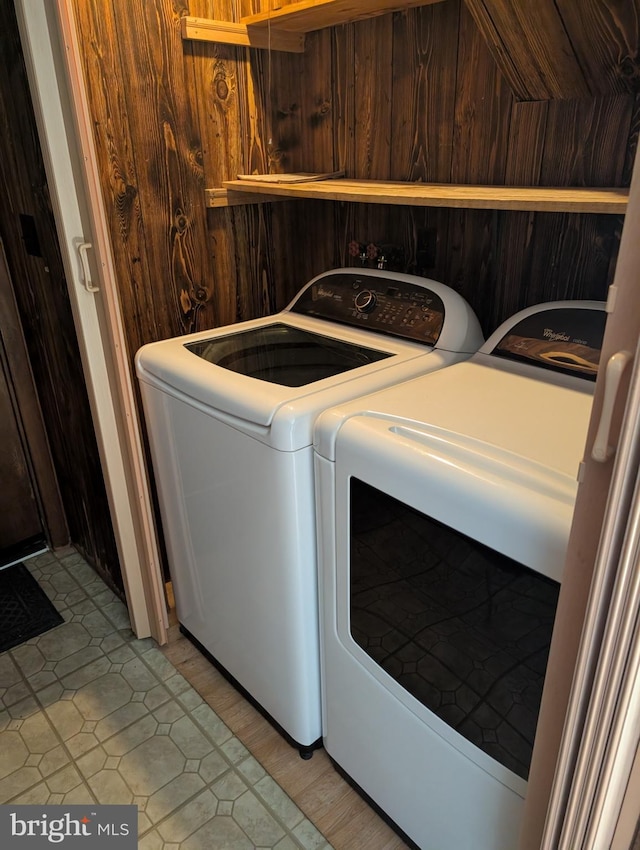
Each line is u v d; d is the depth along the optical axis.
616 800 0.79
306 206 2.09
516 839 1.06
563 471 0.92
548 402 1.20
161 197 1.78
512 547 0.89
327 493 1.21
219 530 1.53
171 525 1.75
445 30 1.53
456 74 1.55
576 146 1.38
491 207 1.23
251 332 1.74
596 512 0.69
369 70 1.74
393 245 1.84
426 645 1.11
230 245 1.99
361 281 1.75
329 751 1.54
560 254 1.48
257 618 1.51
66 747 1.62
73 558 2.37
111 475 1.72
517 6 1.20
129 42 1.60
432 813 1.24
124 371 1.60
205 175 1.86
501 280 1.62
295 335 1.70
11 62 1.49
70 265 1.50
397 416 1.14
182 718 1.70
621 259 0.59
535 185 1.48
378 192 1.45
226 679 1.83
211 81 1.78
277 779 1.53
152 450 1.70
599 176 1.37
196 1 1.69
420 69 1.62
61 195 1.43
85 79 1.55
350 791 1.50
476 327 1.55
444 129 1.62
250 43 1.80
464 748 1.10
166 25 1.65
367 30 1.71
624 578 0.64
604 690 0.70
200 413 1.43
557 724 0.83
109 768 1.57
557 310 1.38
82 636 1.99
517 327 1.43
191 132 1.79
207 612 1.75
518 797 1.03
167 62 1.68
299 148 2.04
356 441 1.11
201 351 1.59
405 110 1.69
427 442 1.06
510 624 0.95
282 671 1.49
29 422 2.19
